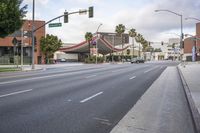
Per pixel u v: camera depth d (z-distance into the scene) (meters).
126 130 7.84
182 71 36.25
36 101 12.34
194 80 23.02
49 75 29.02
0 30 35.84
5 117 9.24
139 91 16.44
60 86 18.38
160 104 12.07
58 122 8.70
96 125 8.41
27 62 72.56
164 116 9.70
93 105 11.68
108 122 8.80
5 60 71.31
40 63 74.19
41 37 74.00
